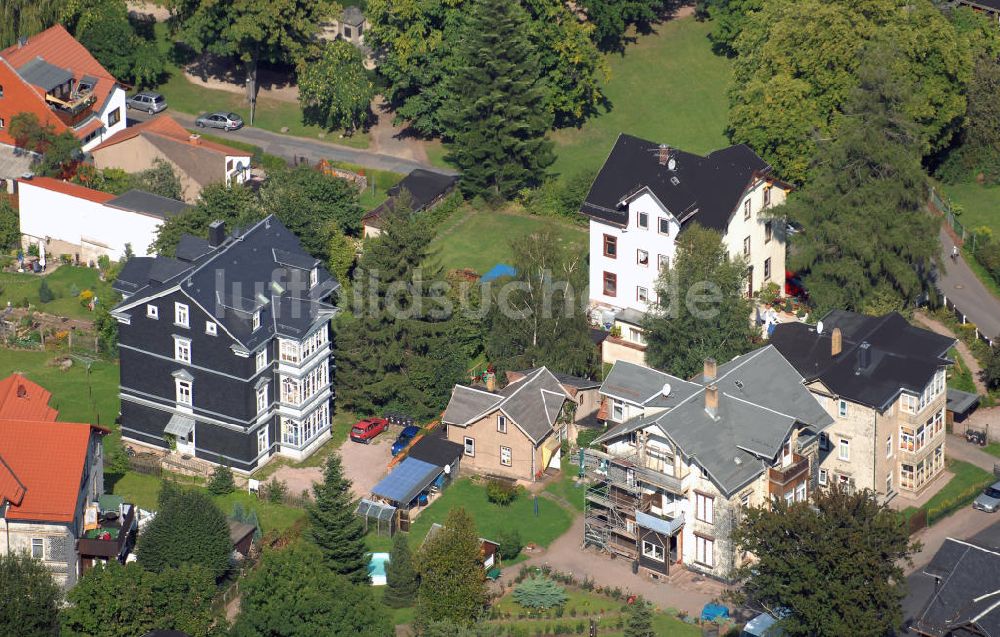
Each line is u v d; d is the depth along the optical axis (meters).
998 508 143.75
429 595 128.62
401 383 154.75
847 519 119.25
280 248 151.88
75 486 131.25
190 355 145.25
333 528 132.88
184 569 126.06
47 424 133.25
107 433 138.00
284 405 148.38
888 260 159.88
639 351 161.00
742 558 133.75
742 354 152.88
